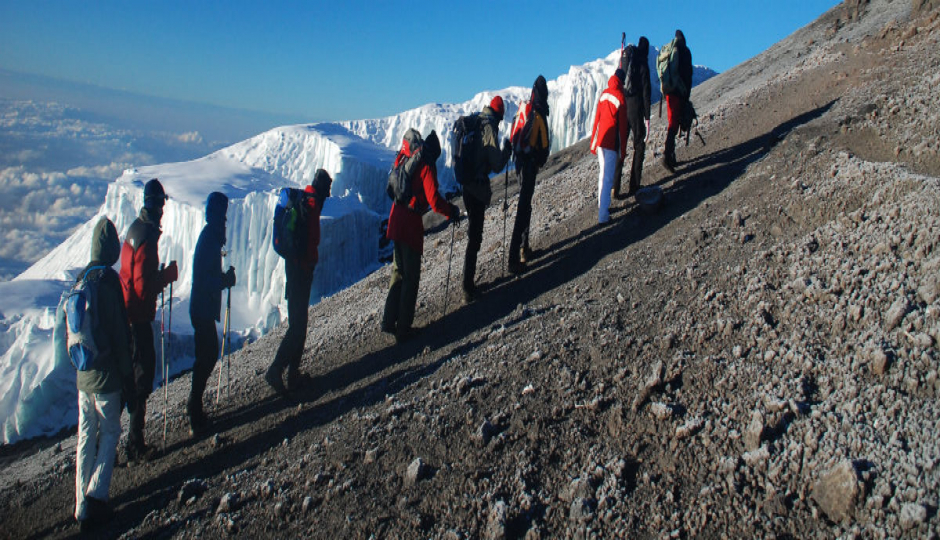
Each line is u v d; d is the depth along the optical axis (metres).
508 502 3.27
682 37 7.66
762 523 2.72
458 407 4.18
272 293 25.27
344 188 46.50
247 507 3.88
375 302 9.38
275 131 55.34
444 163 54.16
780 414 3.14
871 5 13.72
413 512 3.38
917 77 6.80
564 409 3.83
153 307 5.33
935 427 2.74
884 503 2.54
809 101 8.20
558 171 16.17
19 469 6.89
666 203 6.97
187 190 34.03
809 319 3.78
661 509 2.96
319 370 6.57
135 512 4.40
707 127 9.71
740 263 4.82
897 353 3.20
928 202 4.10
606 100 6.85
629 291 5.11
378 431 4.21
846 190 4.96
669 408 3.47
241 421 5.62
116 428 4.49
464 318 6.38
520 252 7.60
